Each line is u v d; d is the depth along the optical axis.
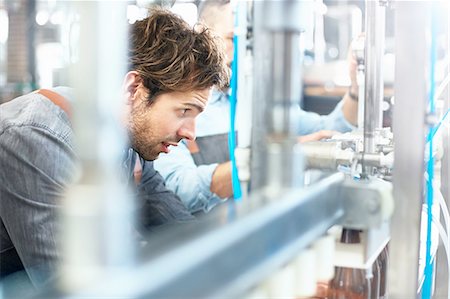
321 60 3.14
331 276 0.85
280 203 0.63
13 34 3.88
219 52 1.66
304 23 0.96
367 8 1.32
